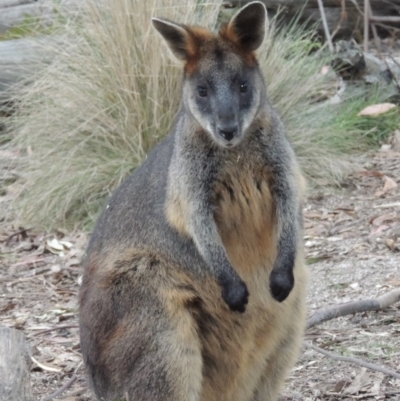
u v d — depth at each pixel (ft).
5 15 86.94
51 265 58.59
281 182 36.35
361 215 60.03
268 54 69.97
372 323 45.70
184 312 35.60
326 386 39.86
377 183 65.57
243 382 37.47
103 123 67.10
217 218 36.68
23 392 33.12
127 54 66.08
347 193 64.39
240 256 37.04
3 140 73.87
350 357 40.47
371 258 52.60
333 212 61.11
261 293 37.06
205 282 36.24
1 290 55.26
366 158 70.44
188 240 36.22
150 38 65.36
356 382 39.75
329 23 90.68
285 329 37.76
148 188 37.52
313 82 72.33
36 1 87.81
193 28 37.50
